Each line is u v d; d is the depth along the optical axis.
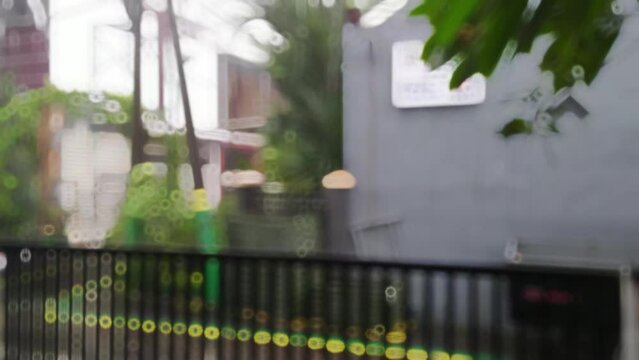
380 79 8.09
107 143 9.69
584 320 3.15
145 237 8.66
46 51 9.81
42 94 9.45
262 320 3.89
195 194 9.02
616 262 6.46
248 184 9.29
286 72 9.20
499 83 6.98
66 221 9.18
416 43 7.82
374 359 3.63
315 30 8.98
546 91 4.42
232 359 3.91
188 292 4.04
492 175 7.37
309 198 8.77
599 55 2.89
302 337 3.80
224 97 9.86
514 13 2.75
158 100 9.62
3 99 9.68
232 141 9.87
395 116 7.99
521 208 7.21
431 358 3.51
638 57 6.46
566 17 2.77
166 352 4.06
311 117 9.03
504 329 3.33
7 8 9.95
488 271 3.38
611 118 6.72
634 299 3.08
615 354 3.07
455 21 2.83
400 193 7.94
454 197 7.60
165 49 9.65
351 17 8.37
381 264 3.65
